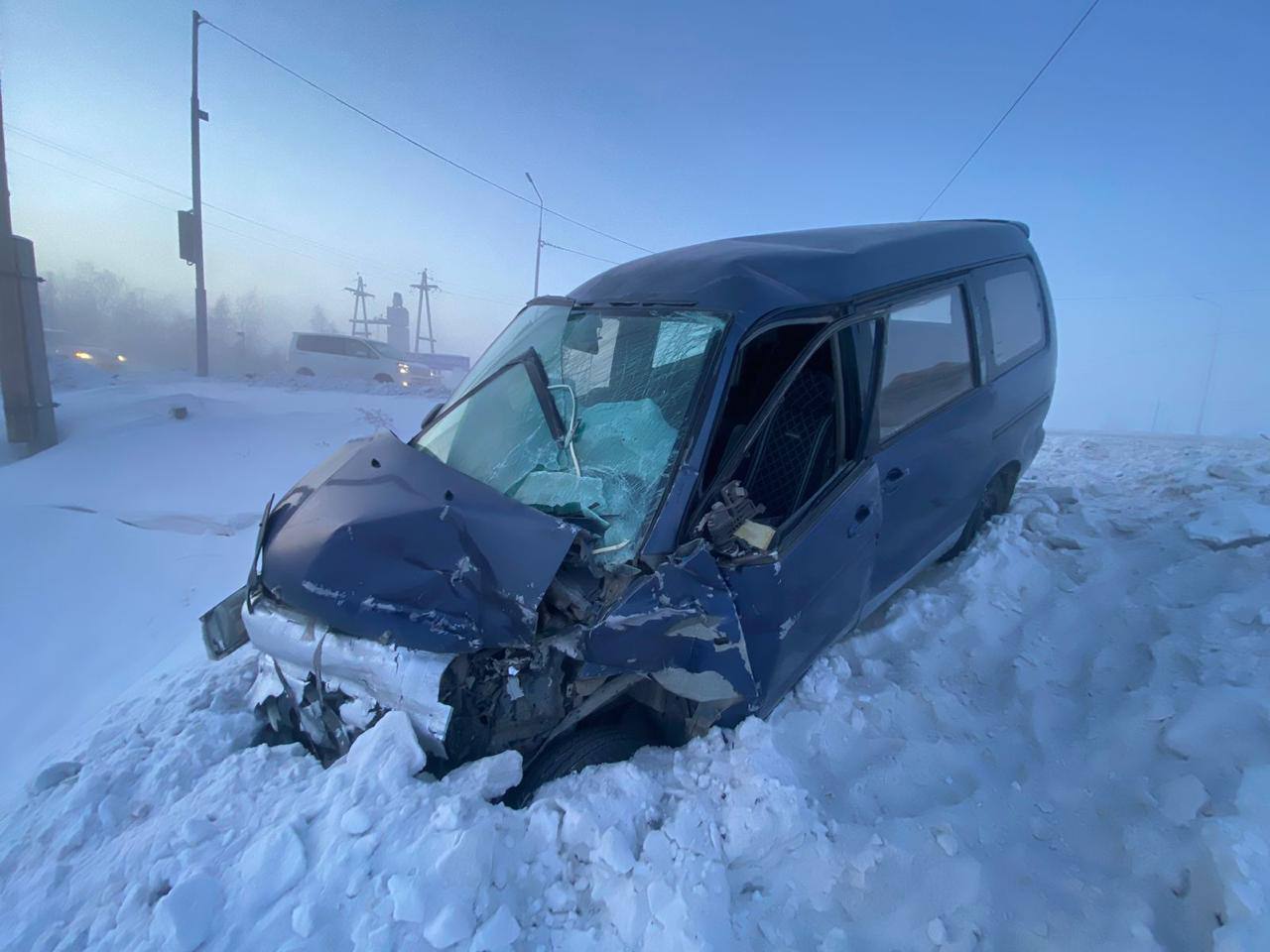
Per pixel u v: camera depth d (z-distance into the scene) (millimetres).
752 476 3486
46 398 11211
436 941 2059
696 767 2852
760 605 3012
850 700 3359
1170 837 2311
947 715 3271
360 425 12586
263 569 3066
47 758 3938
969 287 4348
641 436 3129
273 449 10781
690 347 3227
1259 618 3209
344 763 2625
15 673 5555
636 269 3895
